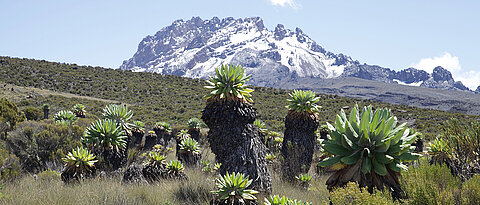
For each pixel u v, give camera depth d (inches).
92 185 264.2
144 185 275.0
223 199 209.0
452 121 187.0
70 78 2135.8
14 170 315.3
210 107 252.2
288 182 318.3
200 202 226.2
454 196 132.0
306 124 354.6
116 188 252.5
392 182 145.7
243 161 243.9
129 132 393.1
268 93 2096.5
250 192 213.0
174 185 271.1
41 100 1483.8
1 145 385.7
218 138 248.8
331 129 156.9
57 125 446.0
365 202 123.6
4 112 615.2
